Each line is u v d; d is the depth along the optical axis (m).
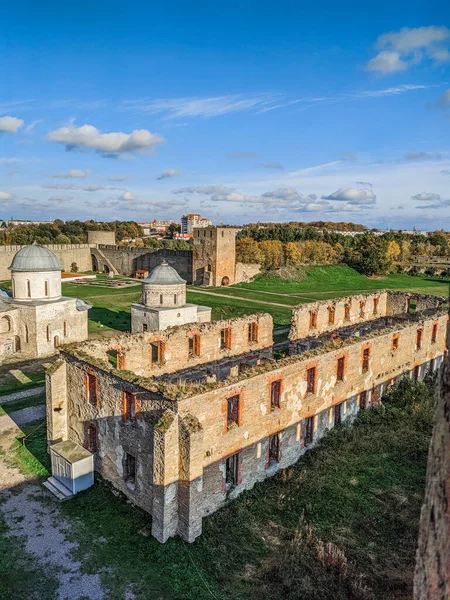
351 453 27.50
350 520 21.64
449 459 5.87
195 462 20.09
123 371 23.81
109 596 17.44
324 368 28.56
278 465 25.98
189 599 17.30
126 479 23.98
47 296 50.56
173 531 20.67
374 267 123.06
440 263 145.88
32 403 35.75
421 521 6.55
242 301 83.25
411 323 38.69
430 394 35.31
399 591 17.11
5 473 25.69
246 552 19.80
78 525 21.44
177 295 51.81
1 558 19.20
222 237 100.81
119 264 128.88
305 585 17.09
